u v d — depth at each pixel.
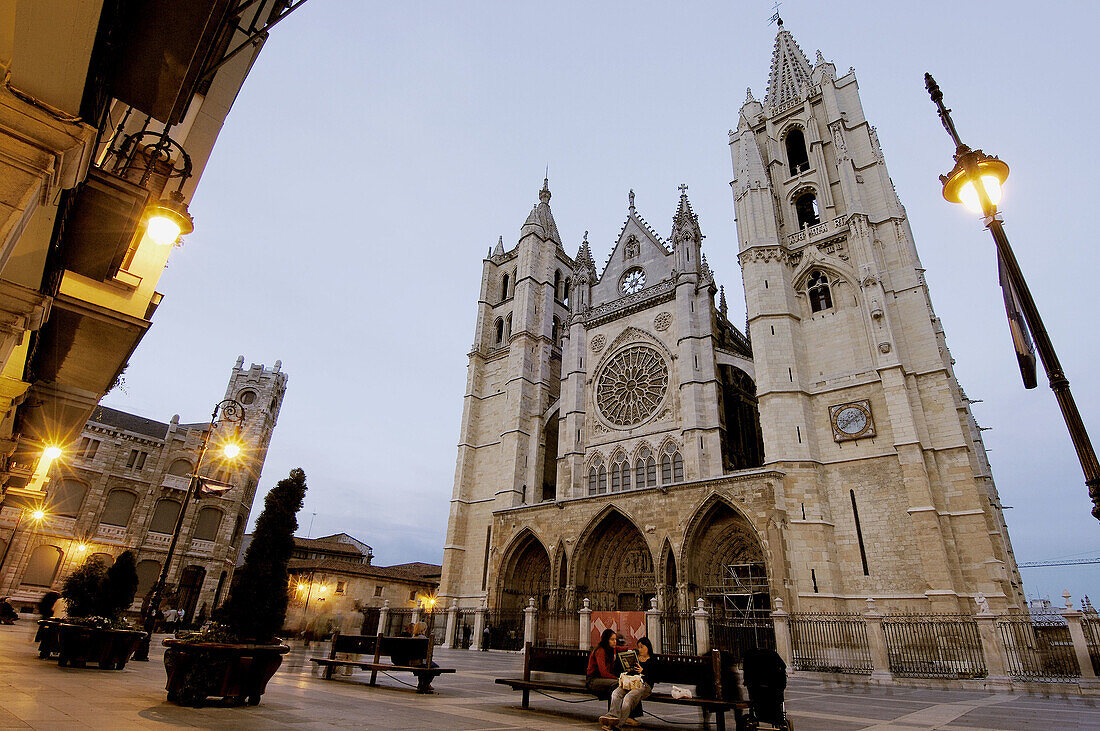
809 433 35.41
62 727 6.36
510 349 56.97
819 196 43.25
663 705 15.45
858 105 44.28
